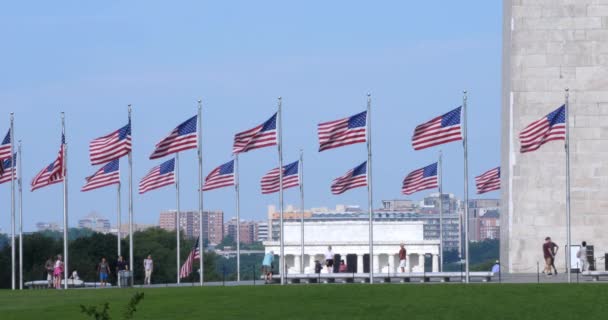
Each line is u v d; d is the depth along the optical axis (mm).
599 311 73000
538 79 109562
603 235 108938
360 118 99000
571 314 72250
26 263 167750
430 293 80438
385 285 85625
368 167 100438
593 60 109438
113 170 108312
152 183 112562
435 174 114438
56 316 74188
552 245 102938
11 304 82000
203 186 114625
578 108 109438
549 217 109312
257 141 104562
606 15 109562
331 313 73250
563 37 109688
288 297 79812
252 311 74438
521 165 109625
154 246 192750
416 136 95500
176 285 103812
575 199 109250
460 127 95188
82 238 178375
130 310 57688
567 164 95750
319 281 106625
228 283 109062
